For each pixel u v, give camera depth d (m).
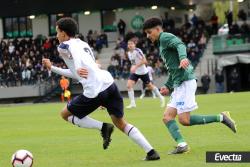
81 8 101.75
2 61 96.31
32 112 49.81
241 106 41.59
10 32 107.50
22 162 17.08
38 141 27.03
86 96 18.03
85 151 22.52
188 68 19.64
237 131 26.05
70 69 18.38
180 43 18.94
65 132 30.48
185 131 27.00
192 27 98.31
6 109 56.75
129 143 24.00
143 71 46.81
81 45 18.06
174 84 19.78
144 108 45.91
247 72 84.88
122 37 97.75
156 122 33.28
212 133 25.83
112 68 90.06
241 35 87.75
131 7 99.81
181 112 19.70
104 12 103.88
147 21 19.75
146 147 18.70
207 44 95.56
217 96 57.22
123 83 88.56
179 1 103.56
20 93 92.38
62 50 17.98
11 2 102.44
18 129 33.97
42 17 105.94
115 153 21.41
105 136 18.36
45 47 96.31
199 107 42.34
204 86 82.19
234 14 119.69
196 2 112.62
